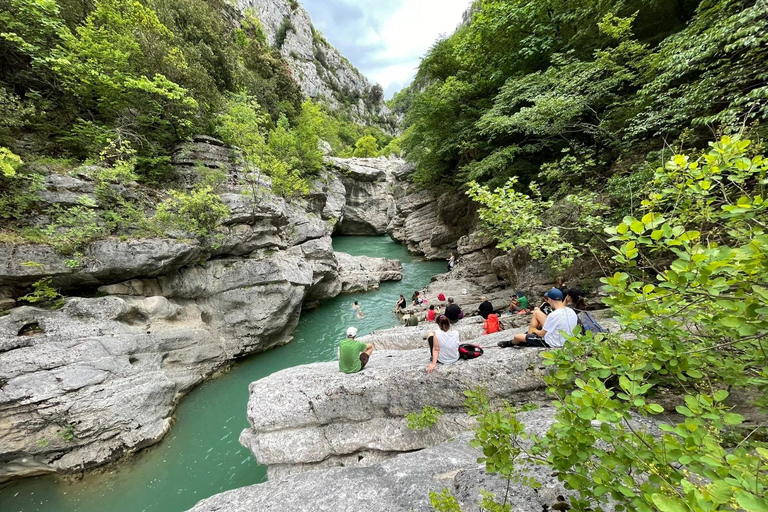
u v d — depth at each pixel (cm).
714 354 261
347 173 3812
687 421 189
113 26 1273
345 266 2148
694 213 327
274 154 2358
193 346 1039
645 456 189
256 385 658
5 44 984
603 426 211
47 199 869
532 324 573
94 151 1091
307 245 1706
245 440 616
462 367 556
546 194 1228
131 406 780
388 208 4116
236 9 3919
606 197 837
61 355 747
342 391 585
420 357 672
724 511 136
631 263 268
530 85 1198
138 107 1278
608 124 963
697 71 726
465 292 1541
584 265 887
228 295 1189
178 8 2294
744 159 228
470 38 1641
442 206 2500
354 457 554
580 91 1035
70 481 693
